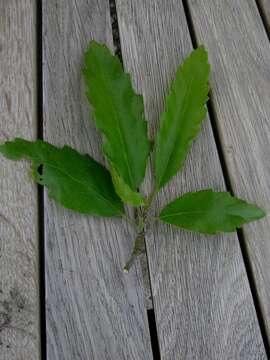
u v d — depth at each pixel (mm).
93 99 336
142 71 391
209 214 324
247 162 373
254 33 415
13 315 315
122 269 333
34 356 310
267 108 391
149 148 335
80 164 329
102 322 321
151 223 345
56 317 318
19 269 325
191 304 331
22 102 366
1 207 336
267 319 334
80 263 331
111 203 330
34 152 318
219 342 325
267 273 345
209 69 350
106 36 397
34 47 384
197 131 340
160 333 322
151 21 408
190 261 340
